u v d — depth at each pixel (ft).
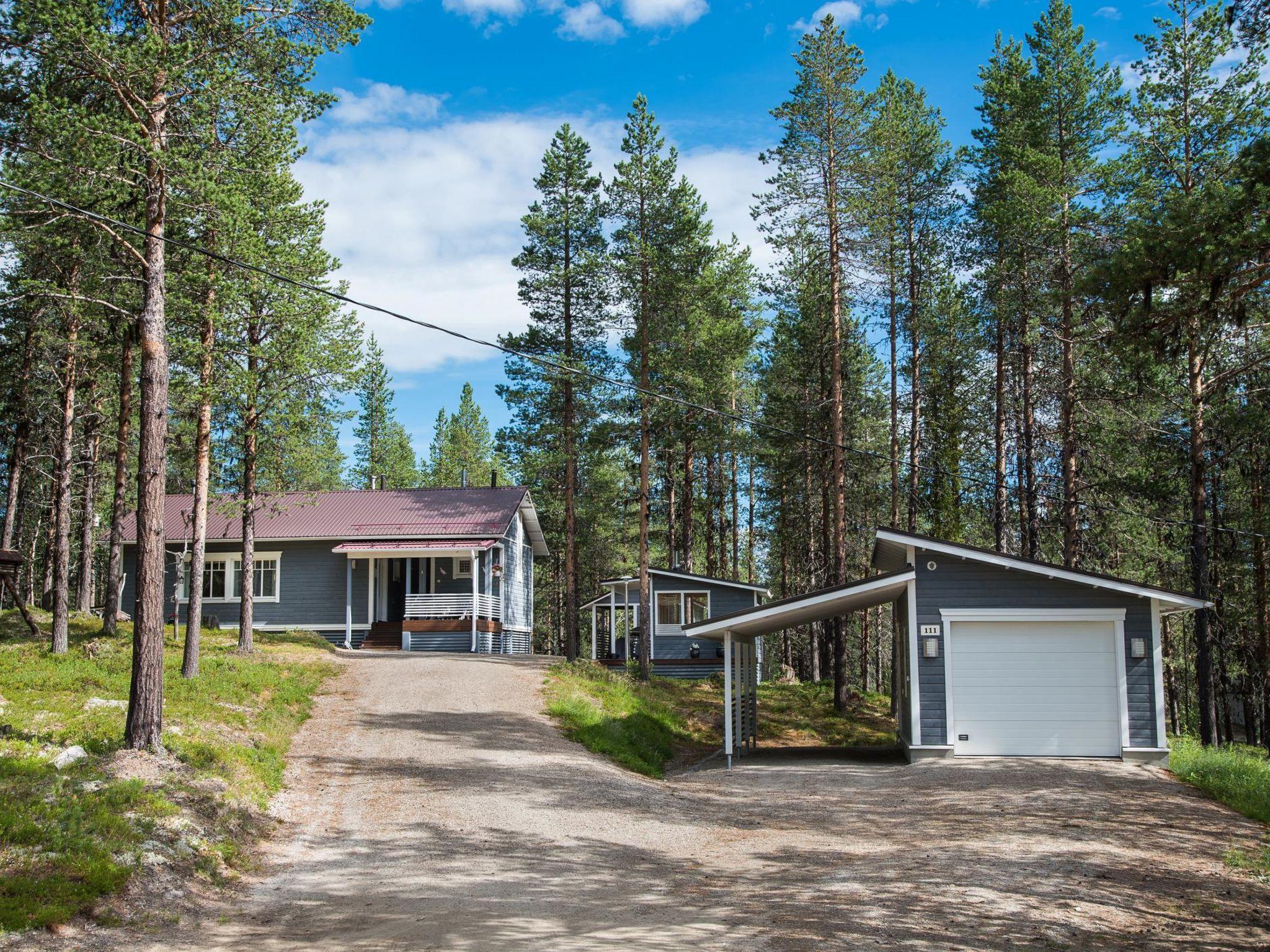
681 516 154.20
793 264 89.25
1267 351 57.11
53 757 38.14
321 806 41.34
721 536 157.58
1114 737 56.29
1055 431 87.15
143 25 45.60
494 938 24.48
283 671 73.00
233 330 67.82
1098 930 24.79
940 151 98.94
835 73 86.07
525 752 52.90
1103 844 34.94
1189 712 126.21
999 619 57.62
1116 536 93.09
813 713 92.27
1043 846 34.55
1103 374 80.53
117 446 86.17
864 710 94.43
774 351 136.67
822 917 26.04
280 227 66.74
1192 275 37.73
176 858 30.27
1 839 28.22
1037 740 56.90
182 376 67.31
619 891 29.68
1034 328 84.74
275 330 70.90
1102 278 40.47
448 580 113.19
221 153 48.60
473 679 75.25
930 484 109.91
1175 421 81.71
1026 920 25.40
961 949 22.94
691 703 86.99
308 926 26.05
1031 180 80.02
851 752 69.77
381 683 72.08
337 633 110.22
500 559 115.44
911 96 106.93
